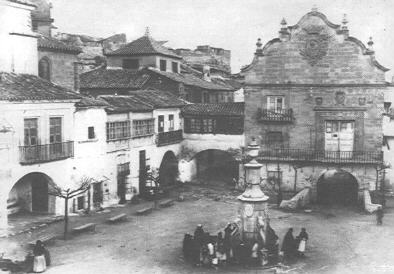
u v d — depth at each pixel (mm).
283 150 47625
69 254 27594
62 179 36250
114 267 25484
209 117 51000
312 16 45844
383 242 30688
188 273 24719
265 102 48062
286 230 33844
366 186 44781
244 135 49188
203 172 55688
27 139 33750
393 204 43156
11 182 32031
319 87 46250
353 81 45281
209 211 39781
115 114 41938
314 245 30016
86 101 38844
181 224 35125
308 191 44969
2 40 35750
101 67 63750
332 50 45562
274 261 26328
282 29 46719
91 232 32469
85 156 38500
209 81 68375
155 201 40781
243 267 25594
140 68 59250
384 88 44562
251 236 26500
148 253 27984
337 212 40219
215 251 25719
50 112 35156
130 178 43938
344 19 45156
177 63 64250
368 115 45188
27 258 25406
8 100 31547
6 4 35781
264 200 26578
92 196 39406
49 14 50125
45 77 43375
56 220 34875
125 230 33156
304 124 46938
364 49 44750
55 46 43781
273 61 47375
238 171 54844
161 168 50312
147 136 46281
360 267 25703
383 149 47125
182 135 52188
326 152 46156
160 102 48719
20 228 32406
